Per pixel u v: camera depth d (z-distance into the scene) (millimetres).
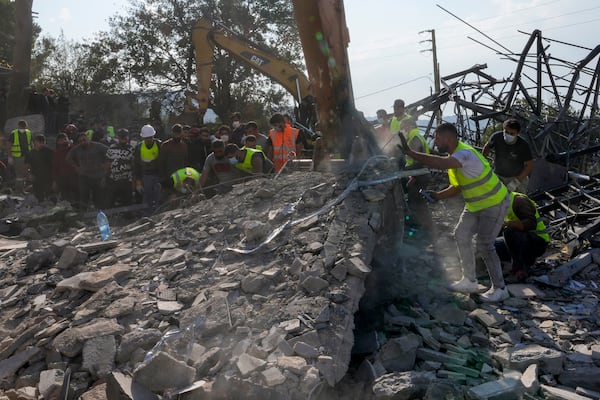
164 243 5137
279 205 5324
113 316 3832
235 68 31188
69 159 9523
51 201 10180
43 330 3859
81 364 3488
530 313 4703
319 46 5656
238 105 32250
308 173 6168
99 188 9516
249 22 31312
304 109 13969
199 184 7215
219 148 7164
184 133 9859
